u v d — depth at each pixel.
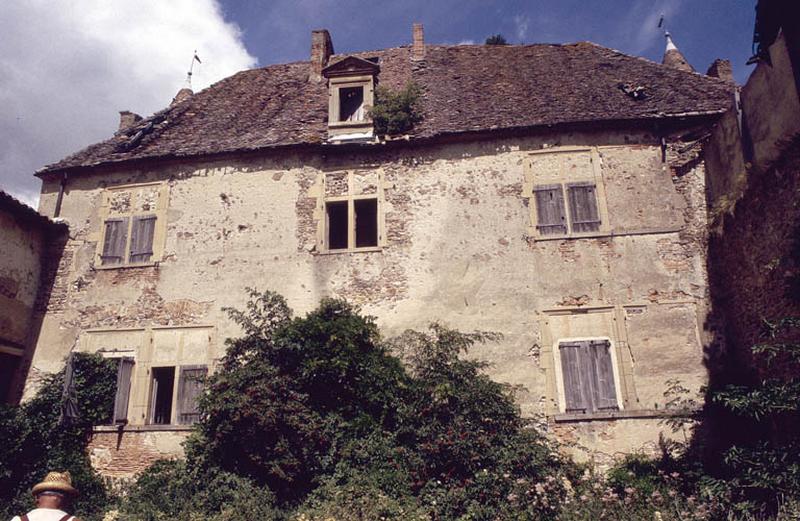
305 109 14.06
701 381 9.94
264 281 11.59
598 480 8.88
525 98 13.12
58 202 12.88
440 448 8.42
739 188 9.26
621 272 10.78
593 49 15.95
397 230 11.65
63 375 11.01
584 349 10.42
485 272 11.12
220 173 12.52
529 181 11.61
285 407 8.80
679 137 11.51
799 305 7.73
